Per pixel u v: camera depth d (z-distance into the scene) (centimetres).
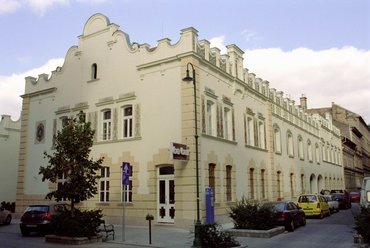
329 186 5400
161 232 1886
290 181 3725
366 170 9625
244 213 1828
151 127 2227
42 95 2961
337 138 6406
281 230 1869
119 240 1662
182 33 2170
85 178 1778
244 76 2834
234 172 2498
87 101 2619
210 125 2306
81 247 1500
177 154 1914
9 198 3638
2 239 1805
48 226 1908
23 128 3036
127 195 2288
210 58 2334
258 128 3039
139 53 2361
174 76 2173
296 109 4228
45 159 2812
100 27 2628
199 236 1416
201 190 2036
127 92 2383
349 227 2094
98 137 2506
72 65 2775
